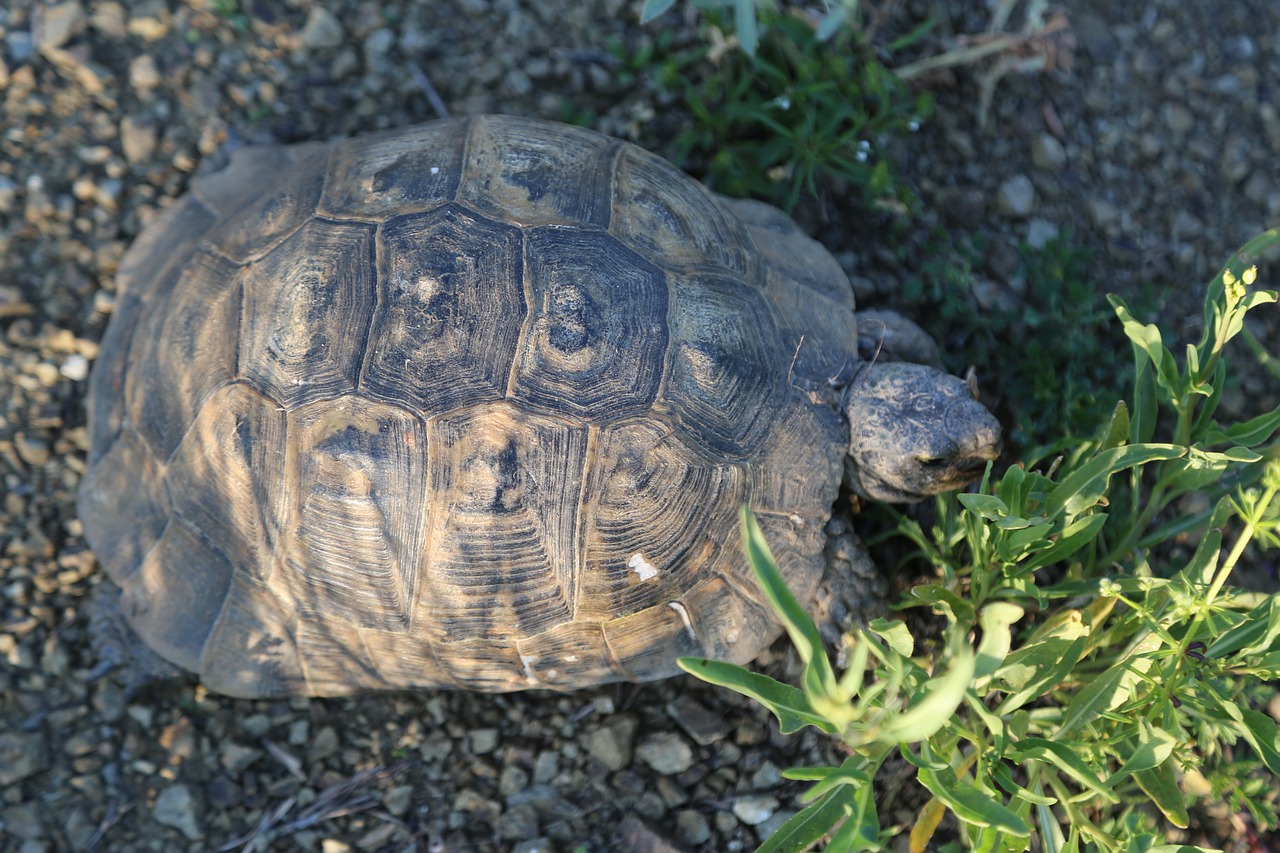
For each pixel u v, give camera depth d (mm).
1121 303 450
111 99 550
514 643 459
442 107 562
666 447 448
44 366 522
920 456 468
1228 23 602
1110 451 419
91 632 491
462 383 440
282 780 489
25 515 509
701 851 485
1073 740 428
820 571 469
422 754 494
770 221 517
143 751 489
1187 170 586
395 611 455
